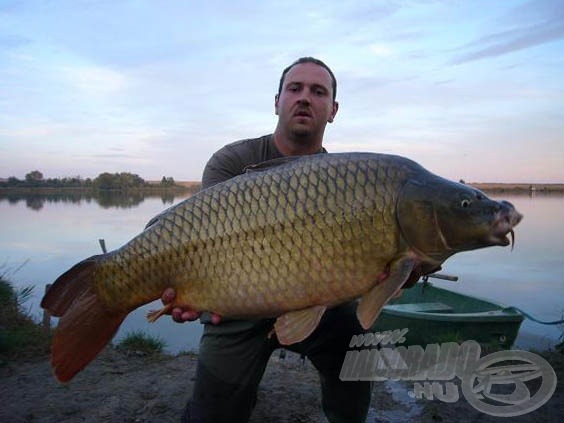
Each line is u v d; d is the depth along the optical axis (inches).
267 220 85.4
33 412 140.6
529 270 518.6
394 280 84.3
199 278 88.7
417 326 207.2
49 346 194.7
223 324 105.8
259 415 138.3
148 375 168.7
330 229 84.0
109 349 198.1
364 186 84.8
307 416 138.2
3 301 257.0
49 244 705.6
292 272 84.8
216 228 87.5
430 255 87.0
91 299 94.4
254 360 107.4
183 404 144.2
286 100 118.6
